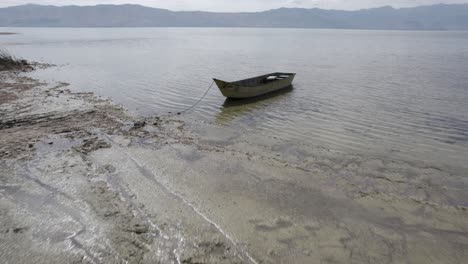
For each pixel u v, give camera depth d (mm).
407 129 12875
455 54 51844
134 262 5176
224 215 6574
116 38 97500
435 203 7324
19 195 7156
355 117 14516
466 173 9031
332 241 5836
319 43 87438
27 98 16453
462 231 6250
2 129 11633
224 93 17172
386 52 55781
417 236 6059
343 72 29328
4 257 5207
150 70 28844
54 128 11938
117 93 18906
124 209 6691
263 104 17094
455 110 15711
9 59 28750
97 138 11039
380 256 5488
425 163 9672
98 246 5520
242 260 5305
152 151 10016
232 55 46531
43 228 5980
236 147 10727
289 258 5375
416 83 23500
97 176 8172
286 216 6598
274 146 10891
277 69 31406
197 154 9867
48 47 56250
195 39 102750
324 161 9656
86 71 27641
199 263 5215
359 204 7152
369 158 9961
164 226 6145
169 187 7719
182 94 19109
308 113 15242
